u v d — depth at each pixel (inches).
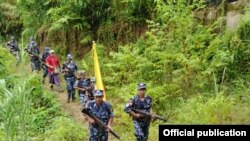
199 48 477.7
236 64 444.1
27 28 895.1
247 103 379.9
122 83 534.0
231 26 478.3
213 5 520.1
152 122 413.4
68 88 547.5
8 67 612.1
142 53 559.8
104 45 673.0
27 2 843.4
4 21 1070.4
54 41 819.4
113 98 529.0
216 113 372.2
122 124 446.3
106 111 311.0
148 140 377.4
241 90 406.6
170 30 521.7
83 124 464.1
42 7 823.1
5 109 310.5
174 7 510.0
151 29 547.2
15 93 317.1
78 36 732.7
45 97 512.1
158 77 493.7
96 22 708.7
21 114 318.3
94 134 310.7
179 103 440.1
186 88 457.1
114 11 673.0
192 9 540.7
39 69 692.7
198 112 382.6
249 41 443.8
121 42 648.4
